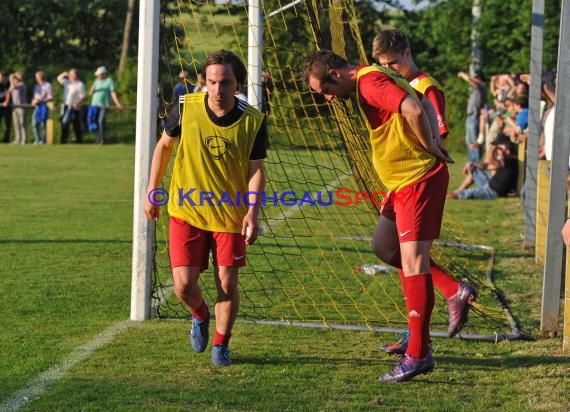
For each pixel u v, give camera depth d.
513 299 14.37
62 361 10.26
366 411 8.79
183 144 9.90
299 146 16.89
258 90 18.23
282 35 21.69
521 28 50.66
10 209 23.97
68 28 72.81
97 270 15.84
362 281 15.40
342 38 16.84
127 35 66.19
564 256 15.41
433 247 18.59
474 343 11.61
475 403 9.10
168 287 14.23
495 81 32.19
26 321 12.14
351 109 13.94
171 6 15.35
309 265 16.58
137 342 11.16
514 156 28.44
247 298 13.73
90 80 63.12
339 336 11.77
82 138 49.22
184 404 8.84
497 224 22.95
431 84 11.34
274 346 11.18
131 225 21.39
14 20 69.94
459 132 47.22
